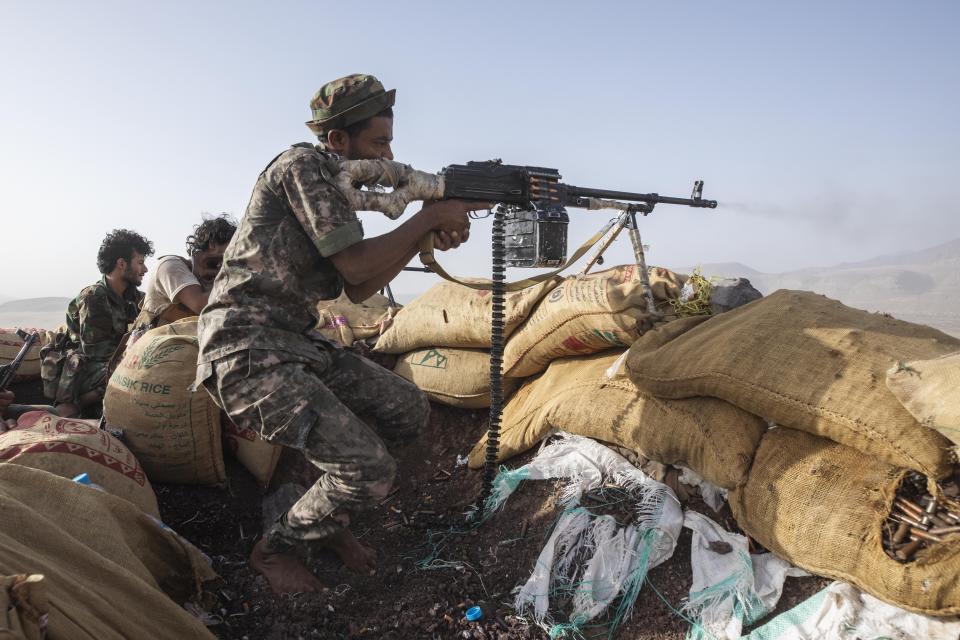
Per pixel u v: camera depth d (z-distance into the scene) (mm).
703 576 2225
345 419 2320
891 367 1994
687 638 2123
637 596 2289
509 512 2820
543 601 2328
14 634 1183
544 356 3469
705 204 3199
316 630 2309
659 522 2373
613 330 3020
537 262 2660
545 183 2639
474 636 2266
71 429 2559
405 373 4039
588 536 2467
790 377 2232
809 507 2066
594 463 2729
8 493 1833
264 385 2229
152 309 3398
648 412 2641
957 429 1733
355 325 4465
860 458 2096
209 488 3102
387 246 2303
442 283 4039
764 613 2102
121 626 1578
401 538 2932
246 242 2264
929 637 1807
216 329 2240
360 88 2383
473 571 2588
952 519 1847
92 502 2012
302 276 2330
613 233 3238
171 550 2254
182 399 2855
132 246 4027
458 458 3572
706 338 2596
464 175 2477
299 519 2449
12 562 1444
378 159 2357
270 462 3143
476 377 3709
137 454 2920
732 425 2396
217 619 2299
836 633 1939
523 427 3105
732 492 2328
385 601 2475
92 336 3943
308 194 2178
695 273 3146
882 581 1855
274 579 2506
